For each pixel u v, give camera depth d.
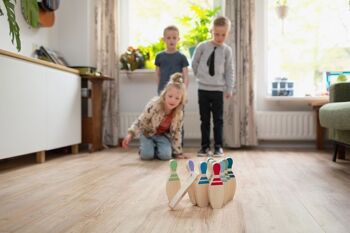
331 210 1.08
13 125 1.88
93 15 3.28
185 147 3.11
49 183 1.51
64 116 2.46
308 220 0.97
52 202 1.18
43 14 2.88
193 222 0.96
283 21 3.23
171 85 2.21
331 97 2.25
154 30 3.39
